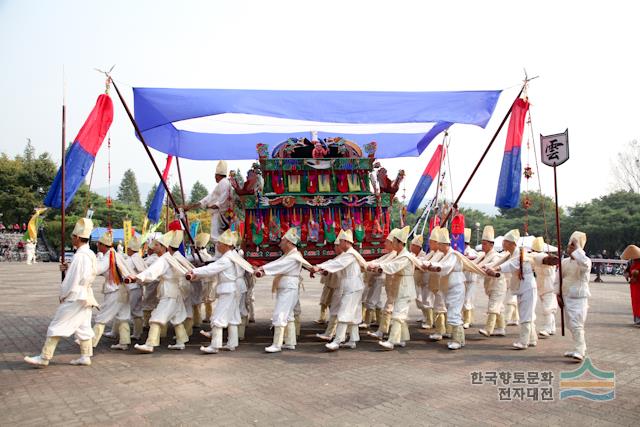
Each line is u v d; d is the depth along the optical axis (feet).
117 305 26.25
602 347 27.50
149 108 28.94
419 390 19.10
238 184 30.09
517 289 27.40
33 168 148.77
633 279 36.06
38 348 26.40
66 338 29.32
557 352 26.22
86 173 26.04
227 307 26.21
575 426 15.38
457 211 32.96
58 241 137.59
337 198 29.71
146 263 30.55
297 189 29.66
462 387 19.56
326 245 29.63
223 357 24.85
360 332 33.04
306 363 23.58
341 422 15.58
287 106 29.43
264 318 39.29
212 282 34.83
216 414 16.25
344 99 30.14
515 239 27.68
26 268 96.22
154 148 35.53
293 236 26.91
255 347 27.63
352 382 20.24
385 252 30.07
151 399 17.79
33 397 17.97
